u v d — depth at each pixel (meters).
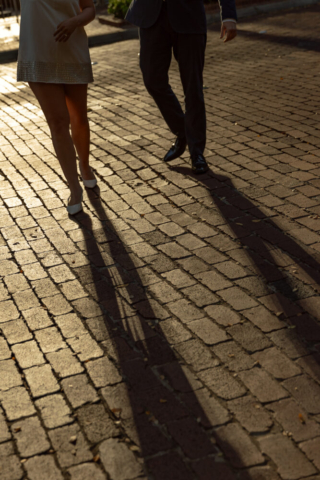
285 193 4.05
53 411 2.31
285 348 2.55
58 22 3.62
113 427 2.21
